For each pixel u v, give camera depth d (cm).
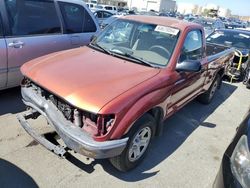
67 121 280
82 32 546
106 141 262
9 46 417
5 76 427
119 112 259
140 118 296
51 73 304
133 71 323
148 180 315
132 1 6675
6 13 417
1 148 333
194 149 397
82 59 347
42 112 305
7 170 299
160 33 383
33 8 457
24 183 285
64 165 319
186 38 382
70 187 288
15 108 434
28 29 448
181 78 371
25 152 332
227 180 222
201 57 457
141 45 380
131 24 411
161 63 351
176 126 462
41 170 306
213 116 534
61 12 502
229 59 638
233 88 759
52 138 347
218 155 390
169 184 315
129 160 308
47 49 475
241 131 248
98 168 321
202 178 335
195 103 589
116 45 396
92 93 267
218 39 912
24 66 344
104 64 335
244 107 615
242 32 932
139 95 283
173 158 366
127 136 281
